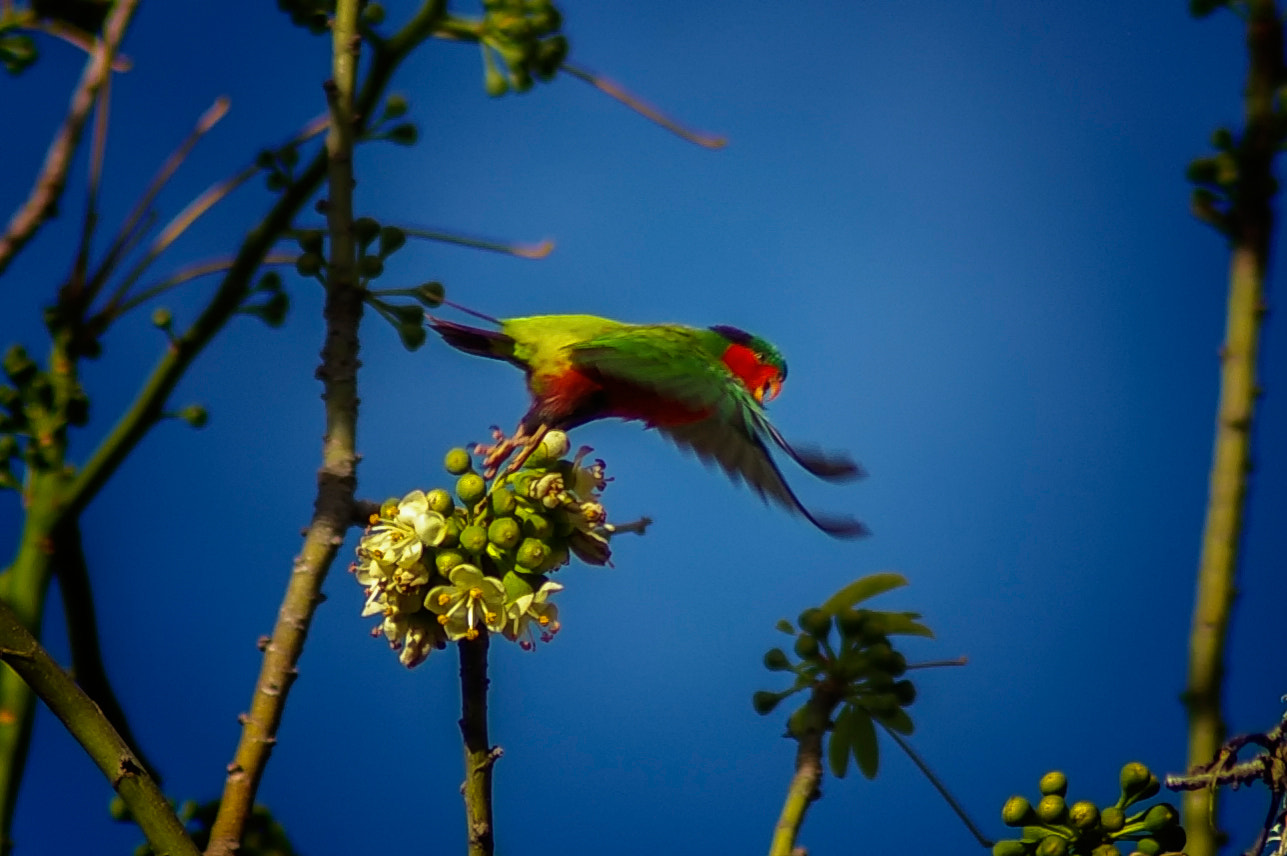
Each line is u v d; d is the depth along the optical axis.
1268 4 7.99
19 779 8.12
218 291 8.51
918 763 6.90
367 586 6.80
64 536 8.56
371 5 8.51
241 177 9.48
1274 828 6.79
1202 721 6.98
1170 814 6.71
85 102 10.00
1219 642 7.10
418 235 8.09
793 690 6.96
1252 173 7.77
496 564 6.85
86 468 8.59
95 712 6.09
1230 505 7.29
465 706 6.55
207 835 8.55
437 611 6.57
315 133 8.54
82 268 9.20
